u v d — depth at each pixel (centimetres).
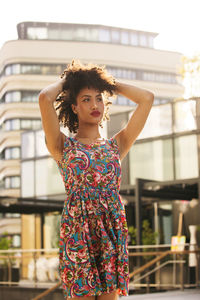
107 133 1344
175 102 1206
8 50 3678
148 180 1117
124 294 222
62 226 226
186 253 873
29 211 1388
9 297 1049
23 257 1047
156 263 912
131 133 246
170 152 1211
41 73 3656
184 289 871
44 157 1556
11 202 1252
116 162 232
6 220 3622
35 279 1012
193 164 1165
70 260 220
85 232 220
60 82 241
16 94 3669
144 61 3688
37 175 1575
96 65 243
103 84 238
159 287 898
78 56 3644
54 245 1505
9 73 3688
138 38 3628
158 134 1238
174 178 1198
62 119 251
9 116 3706
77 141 234
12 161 3691
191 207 1248
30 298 1011
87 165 227
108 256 219
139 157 1273
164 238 1295
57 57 3644
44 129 234
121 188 1183
